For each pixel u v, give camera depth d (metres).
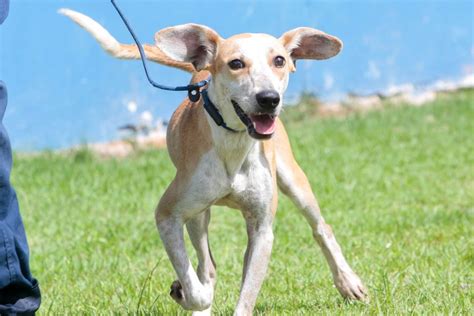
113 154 18.75
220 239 11.76
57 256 11.15
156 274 9.95
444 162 16.42
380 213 12.85
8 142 6.50
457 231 11.44
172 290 7.70
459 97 22.73
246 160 7.70
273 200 7.85
